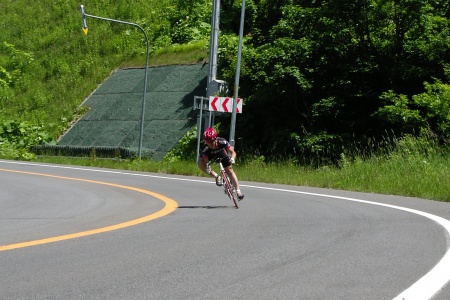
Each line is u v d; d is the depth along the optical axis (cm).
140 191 2242
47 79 6400
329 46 3862
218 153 1730
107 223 1380
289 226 1319
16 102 6106
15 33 7531
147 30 6500
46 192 2195
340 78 3816
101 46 6538
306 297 725
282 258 960
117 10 7131
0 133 5306
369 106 3822
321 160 3631
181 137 4609
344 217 1475
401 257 966
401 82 3775
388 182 2325
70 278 820
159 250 1030
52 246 1068
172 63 5559
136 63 5894
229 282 799
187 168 3325
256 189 2361
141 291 751
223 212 1589
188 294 737
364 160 2922
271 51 3884
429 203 1847
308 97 4009
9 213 1595
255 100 4112
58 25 7425
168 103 5053
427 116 3406
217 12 3669
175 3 6650
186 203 1828
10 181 2677
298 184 2653
